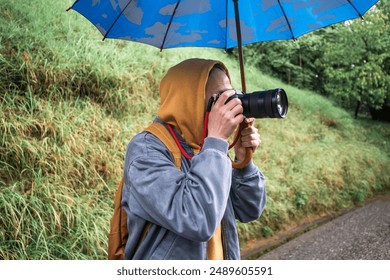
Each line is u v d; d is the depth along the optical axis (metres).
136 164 1.13
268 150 5.47
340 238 4.36
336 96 9.76
